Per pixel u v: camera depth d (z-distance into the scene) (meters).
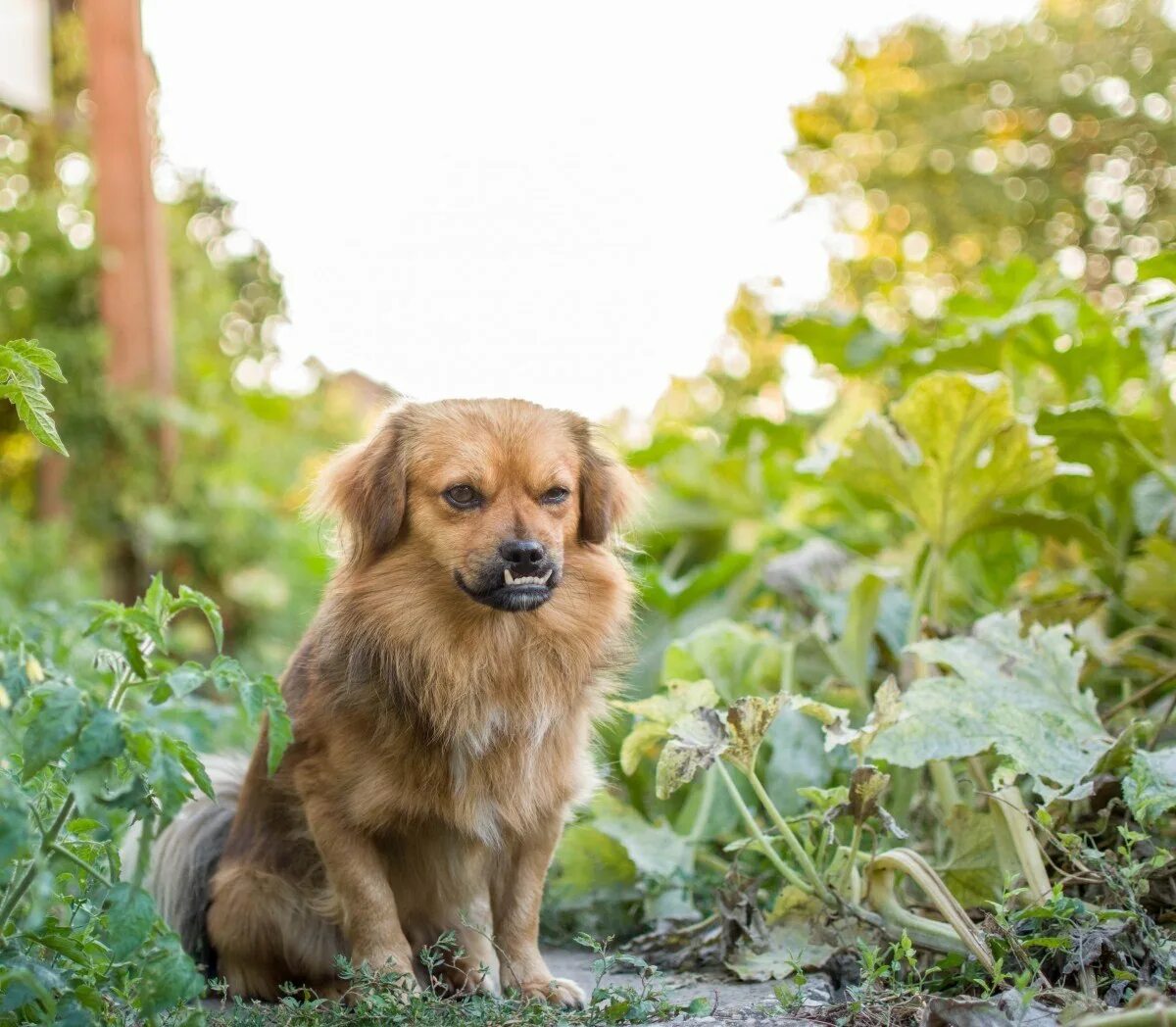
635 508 1.51
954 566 1.94
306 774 1.36
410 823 1.36
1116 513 1.84
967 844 1.42
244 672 1.16
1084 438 1.75
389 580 1.38
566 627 1.41
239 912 1.40
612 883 1.59
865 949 1.27
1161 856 1.28
